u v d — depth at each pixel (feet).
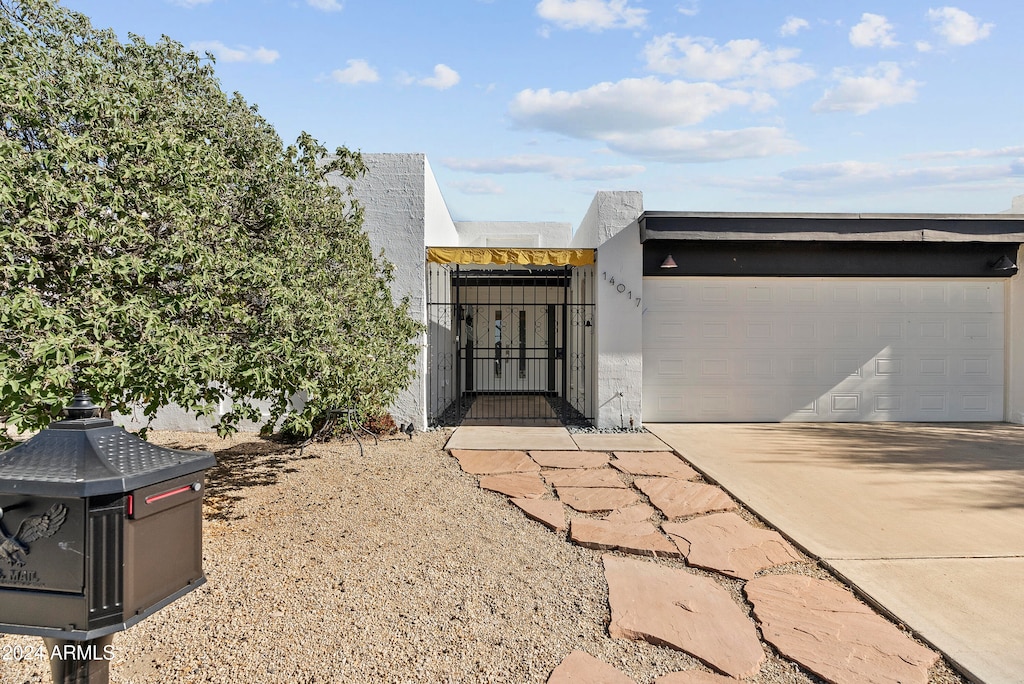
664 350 34.32
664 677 9.55
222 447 27.25
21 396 9.98
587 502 19.10
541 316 50.01
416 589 12.71
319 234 21.58
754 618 11.54
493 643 10.55
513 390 50.01
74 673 6.61
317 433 28.40
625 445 28.07
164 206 13.14
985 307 34.65
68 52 14.19
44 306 10.39
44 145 12.85
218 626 10.97
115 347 11.35
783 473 22.74
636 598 12.32
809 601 12.22
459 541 15.66
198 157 15.03
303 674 9.47
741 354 34.40
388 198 31.42
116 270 11.75
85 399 6.82
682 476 22.53
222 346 13.29
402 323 26.45
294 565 13.92
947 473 22.75
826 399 34.50
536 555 14.80
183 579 7.04
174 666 9.62
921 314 34.58
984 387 34.71
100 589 5.97
